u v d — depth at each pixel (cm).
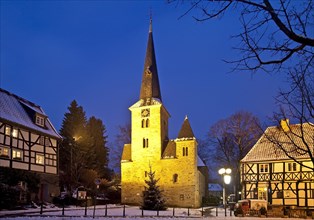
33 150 3934
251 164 4219
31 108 4197
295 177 3906
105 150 6850
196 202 5488
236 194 5628
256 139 5116
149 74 6275
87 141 5972
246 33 452
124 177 5872
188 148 5597
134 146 5941
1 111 3619
